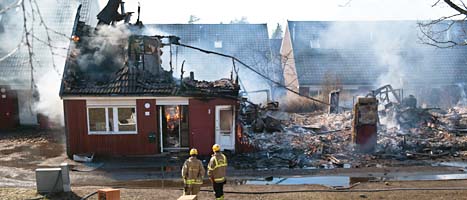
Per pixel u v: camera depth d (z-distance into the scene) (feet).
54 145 70.74
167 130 65.51
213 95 61.41
